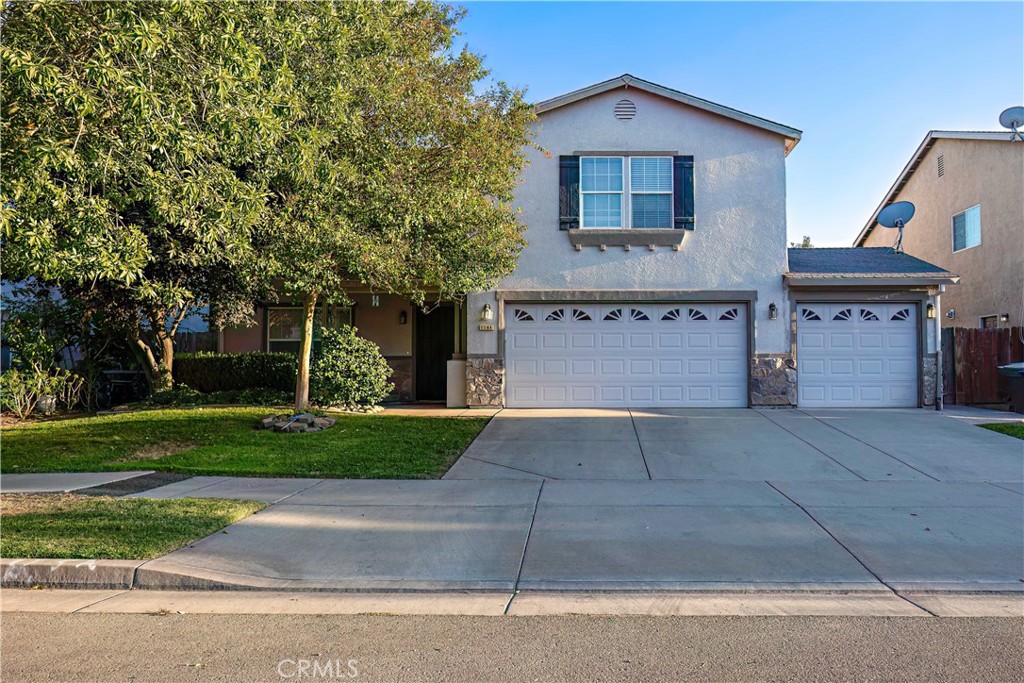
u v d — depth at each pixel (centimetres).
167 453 1059
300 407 1383
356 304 1783
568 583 563
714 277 1523
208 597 552
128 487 861
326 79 1037
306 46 1005
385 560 615
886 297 1512
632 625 489
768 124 1502
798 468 974
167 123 765
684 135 1538
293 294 1445
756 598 540
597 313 1553
